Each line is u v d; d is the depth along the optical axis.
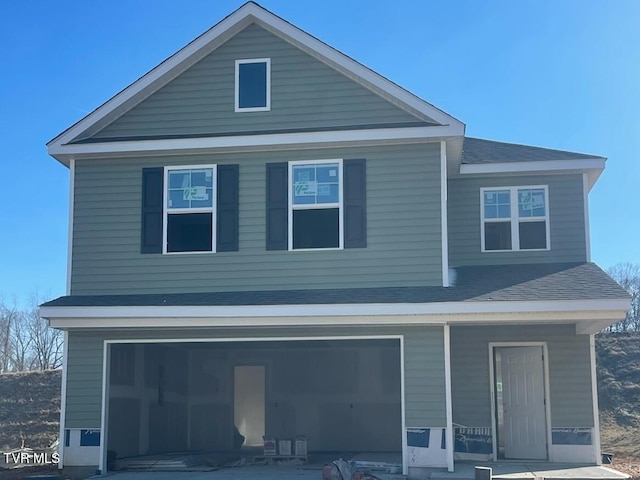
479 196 16.02
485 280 13.91
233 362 19.92
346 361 19.73
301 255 13.79
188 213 14.16
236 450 19.41
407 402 12.84
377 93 14.06
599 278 13.59
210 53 14.64
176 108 14.56
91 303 13.30
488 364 15.16
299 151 14.04
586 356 14.93
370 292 13.20
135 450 15.58
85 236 14.30
